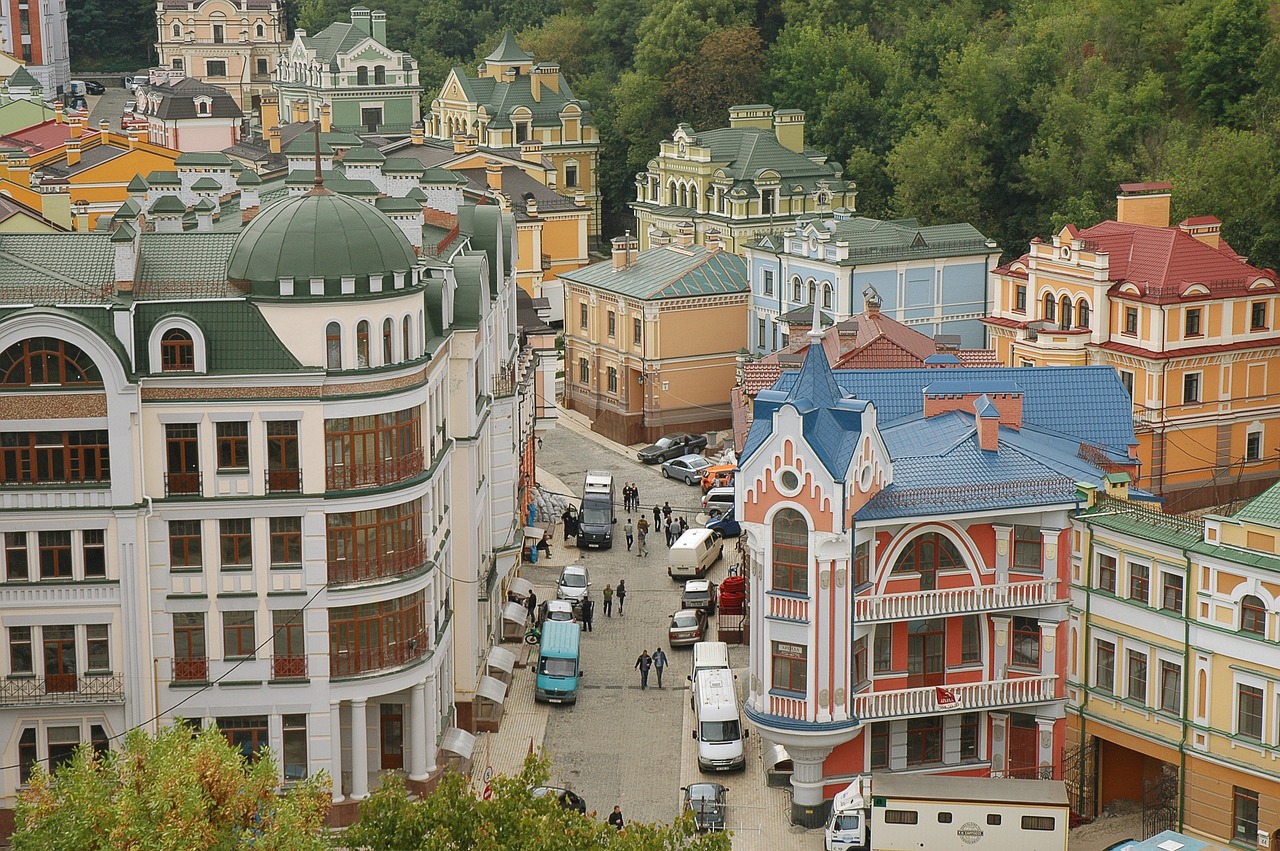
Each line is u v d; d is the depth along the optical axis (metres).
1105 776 80.06
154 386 73.06
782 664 77.94
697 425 147.88
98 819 56.50
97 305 72.94
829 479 74.88
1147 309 119.44
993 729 80.62
